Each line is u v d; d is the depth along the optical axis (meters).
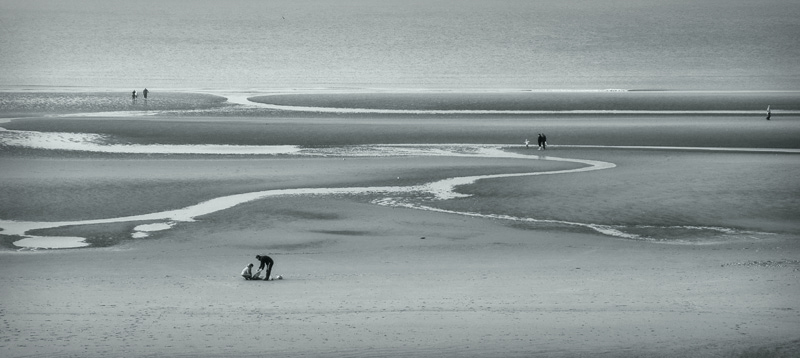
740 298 81.50
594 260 111.69
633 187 172.00
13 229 137.12
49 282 94.69
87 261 112.88
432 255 117.00
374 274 101.12
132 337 65.75
